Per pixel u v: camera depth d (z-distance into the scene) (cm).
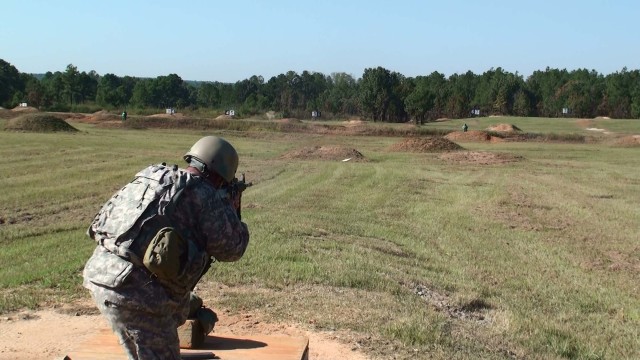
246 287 789
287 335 602
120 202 351
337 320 655
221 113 8519
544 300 857
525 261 1097
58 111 8212
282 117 9150
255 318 657
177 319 358
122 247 339
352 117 9744
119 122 5384
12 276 836
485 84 10544
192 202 349
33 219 1369
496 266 1048
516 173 2638
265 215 1418
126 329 342
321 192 1919
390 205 1712
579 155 3706
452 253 1135
